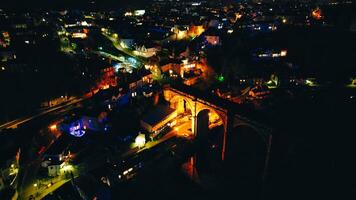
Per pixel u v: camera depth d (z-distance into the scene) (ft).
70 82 280.51
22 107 245.24
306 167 199.21
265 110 266.16
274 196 183.11
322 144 218.59
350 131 233.14
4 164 171.53
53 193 168.55
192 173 198.39
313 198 179.22
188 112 263.08
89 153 199.41
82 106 252.42
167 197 178.50
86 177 180.34
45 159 187.11
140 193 177.78
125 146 212.43
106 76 298.15
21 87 261.03
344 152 211.20
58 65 303.27
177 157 208.74
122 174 185.37
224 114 206.18
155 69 326.24
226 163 210.18
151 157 204.54
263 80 316.40
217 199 181.06
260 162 211.41
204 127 236.22
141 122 233.55
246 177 199.31
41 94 259.19
